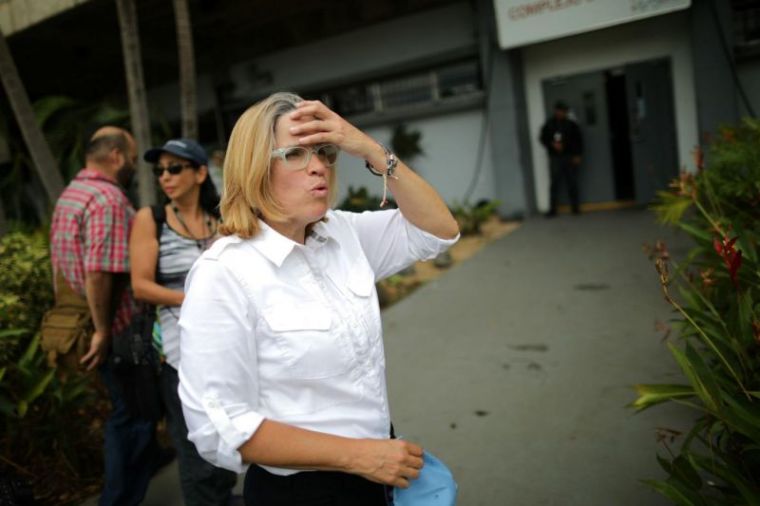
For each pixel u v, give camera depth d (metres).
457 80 10.20
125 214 2.56
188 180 2.30
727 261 1.85
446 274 6.82
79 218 2.55
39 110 8.00
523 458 2.82
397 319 5.35
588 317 4.65
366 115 11.12
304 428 1.31
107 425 2.60
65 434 3.21
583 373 3.66
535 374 3.75
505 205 9.73
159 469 3.19
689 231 2.86
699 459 1.79
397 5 10.17
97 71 12.95
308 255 1.37
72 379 3.27
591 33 8.99
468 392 3.62
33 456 3.27
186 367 1.24
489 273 6.55
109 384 2.57
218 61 12.21
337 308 1.36
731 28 7.68
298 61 11.53
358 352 1.36
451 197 10.72
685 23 8.32
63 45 10.57
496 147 9.59
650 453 2.71
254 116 1.31
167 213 2.33
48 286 3.80
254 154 1.29
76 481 3.22
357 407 1.36
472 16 9.62
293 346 1.27
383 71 10.59
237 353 1.24
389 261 1.66
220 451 1.21
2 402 2.86
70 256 2.60
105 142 2.64
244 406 1.25
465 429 3.18
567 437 2.96
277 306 1.28
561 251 7.05
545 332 4.47
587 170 9.57
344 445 1.26
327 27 10.91
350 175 11.53
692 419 2.96
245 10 10.22
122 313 2.65
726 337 2.08
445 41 9.98
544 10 8.27
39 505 2.92
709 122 7.96
